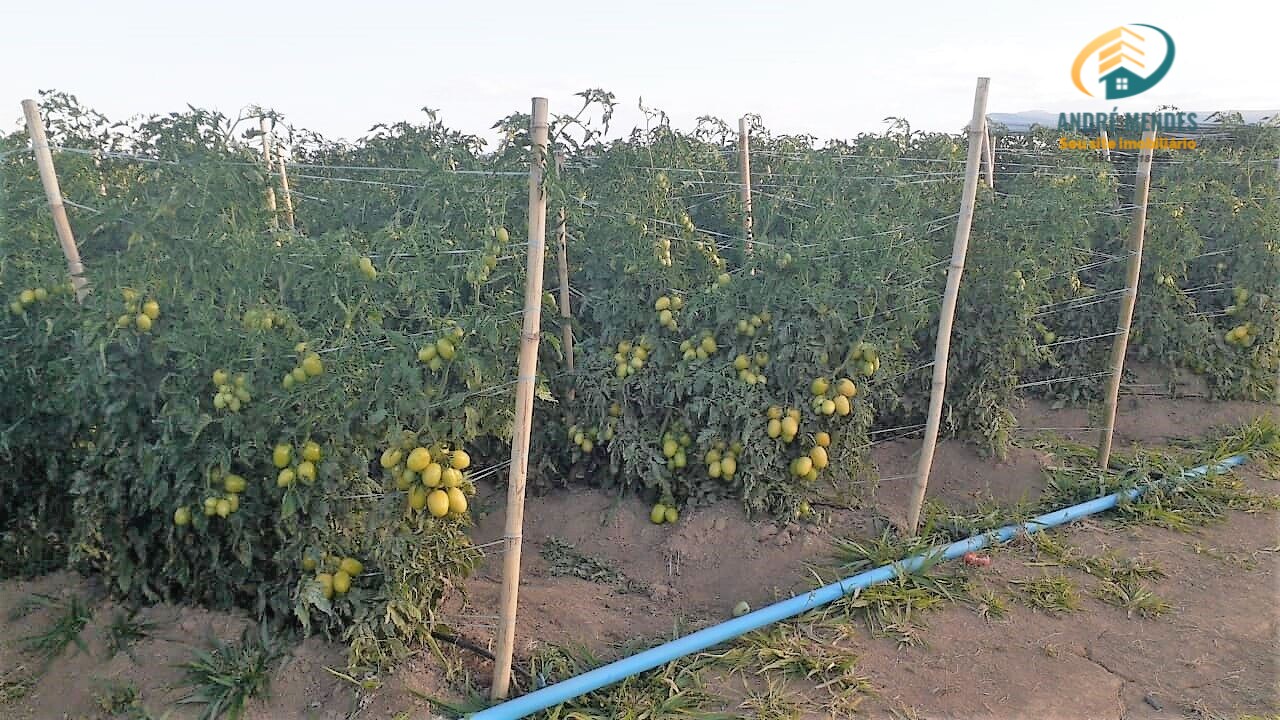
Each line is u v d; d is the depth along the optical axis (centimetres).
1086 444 778
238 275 440
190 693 413
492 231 530
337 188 755
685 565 573
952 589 529
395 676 421
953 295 553
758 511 597
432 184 601
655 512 609
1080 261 838
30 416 486
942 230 713
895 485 685
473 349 446
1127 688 439
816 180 782
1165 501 646
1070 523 619
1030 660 463
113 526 450
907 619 496
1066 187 817
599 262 650
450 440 450
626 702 421
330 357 423
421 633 446
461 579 502
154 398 433
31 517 504
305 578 426
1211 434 779
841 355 588
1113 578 546
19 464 495
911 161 964
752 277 594
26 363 480
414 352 425
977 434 714
